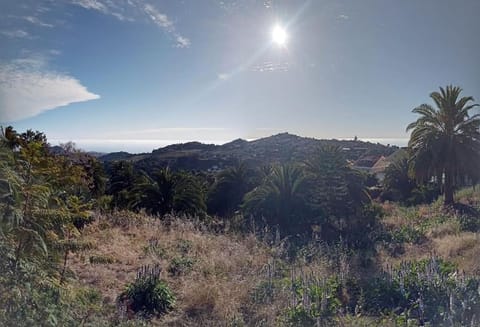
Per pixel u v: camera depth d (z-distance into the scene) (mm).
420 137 18719
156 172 17828
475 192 19391
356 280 5992
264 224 13125
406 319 4504
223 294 5586
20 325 2732
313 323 4574
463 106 17922
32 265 3305
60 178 4684
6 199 3152
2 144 3529
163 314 5137
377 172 36219
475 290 5039
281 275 6773
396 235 11430
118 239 9086
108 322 4285
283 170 15039
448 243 9211
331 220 14594
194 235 10039
